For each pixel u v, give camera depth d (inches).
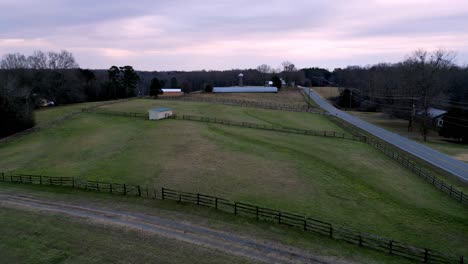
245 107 3038.9
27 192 1085.1
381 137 2217.0
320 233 793.6
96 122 2249.0
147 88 6801.2
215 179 1174.3
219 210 914.7
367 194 1104.2
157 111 2250.2
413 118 2706.7
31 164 1429.6
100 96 4143.7
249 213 893.2
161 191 1059.9
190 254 684.1
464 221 942.4
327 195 1072.8
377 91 3907.5
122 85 4456.2
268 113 2797.7
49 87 3344.0
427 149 1879.9
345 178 1243.2
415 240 820.0
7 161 1496.1
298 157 1461.6
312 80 7480.3
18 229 800.9
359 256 701.3
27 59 3619.6
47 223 832.3
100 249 706.2
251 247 717.3
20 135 1979.6
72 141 1796.3
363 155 1592.0
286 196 1044.5
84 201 989.8
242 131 1951.3
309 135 1972.2
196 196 1003.3
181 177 1191.6
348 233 792.3
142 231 783.1
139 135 1838.1
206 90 4451.3
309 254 697.0
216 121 2234.3
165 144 1627.7
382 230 858.1
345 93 4050.2
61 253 694.5
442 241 826.8
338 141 1859.0
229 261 660.1
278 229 808.9
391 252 720.3
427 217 957.2
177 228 801.6
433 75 2684.5
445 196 1135.6
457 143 2121.1
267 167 1314.0
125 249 705.0
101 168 1311.5
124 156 1464.1
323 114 2994.6
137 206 943.7
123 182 1151.6
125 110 2704.2
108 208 930.7
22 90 2329.0
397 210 994.7
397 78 3774.6
